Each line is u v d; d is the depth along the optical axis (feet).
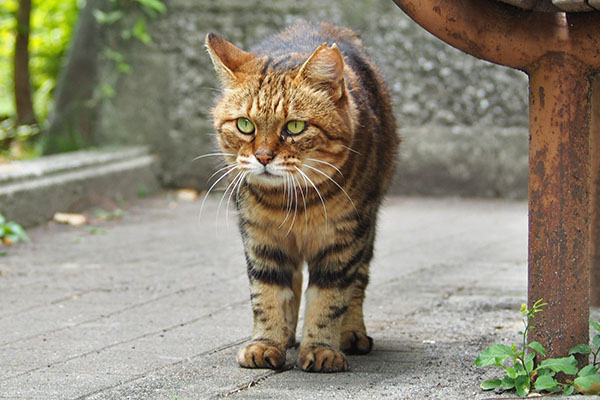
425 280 20.06
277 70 12.87
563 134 11.29
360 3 33.73
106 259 22.35
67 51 36.91
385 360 13.75
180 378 12.61
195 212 30.30
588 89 11.37
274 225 13.51
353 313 14.61
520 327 15.67
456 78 33.65
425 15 11.12
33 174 27.22
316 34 16.07
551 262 11.50
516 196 33.68
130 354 13.99
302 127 12.65
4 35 39.29
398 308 17.40
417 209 31.35
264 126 12.64
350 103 13.23
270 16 34.12
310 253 13.79
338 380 12.57
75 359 13.70
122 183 32.12
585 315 11.67
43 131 36.40
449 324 16.05
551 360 11.28
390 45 33.78
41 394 11.83
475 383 12.17
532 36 11.19
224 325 15.97
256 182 13.20
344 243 13.48
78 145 34.81
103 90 34.73
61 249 23.65
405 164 34.19
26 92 37.09
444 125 33.94
